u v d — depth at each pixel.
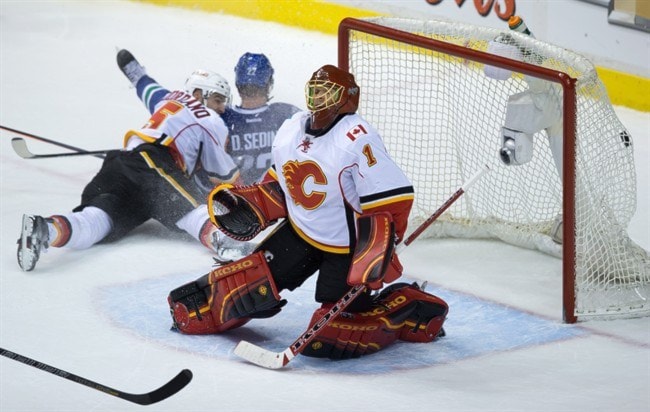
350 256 12.46
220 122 16.78
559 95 14.91
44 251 15.14
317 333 12.10
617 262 14.47
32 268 15.19
